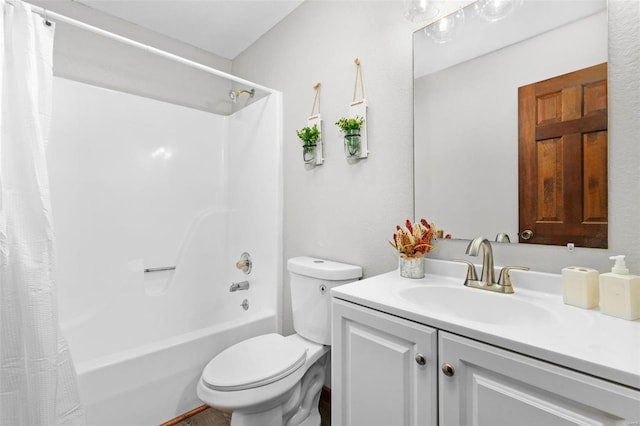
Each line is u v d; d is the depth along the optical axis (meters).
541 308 0.85
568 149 0.95
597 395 0.55
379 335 0.92
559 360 0.59
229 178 2.42
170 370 1.51
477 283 1.04
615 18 0.87
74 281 1.79
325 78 1.72
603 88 0.89
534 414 0.62
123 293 1.93
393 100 1.39
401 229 1.25
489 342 0.69
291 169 1.94
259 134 2.13
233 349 1.40
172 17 2.06
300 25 1.90
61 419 1.12
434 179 1.25
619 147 0.86
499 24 1.09
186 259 2.19
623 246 0.85
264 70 2.21
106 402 1.32
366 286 1.08
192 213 2.28
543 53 1.00
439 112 1.24
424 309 0.85
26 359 1.06
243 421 1.21
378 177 1.45
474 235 1.15
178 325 2.11
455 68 1.20
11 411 1.03
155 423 1.46
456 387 0.74
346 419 1.02
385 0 1.43
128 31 2.11
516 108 1.05
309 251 1.81
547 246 0.99
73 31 1.90
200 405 1.62
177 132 2.23
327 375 1.70
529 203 1.03
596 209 0.90
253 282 2.15
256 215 2.14
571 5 0.95
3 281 1.05
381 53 1.44
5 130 1.11
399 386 0.85
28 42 1.17
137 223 2.03
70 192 1.80
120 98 2.00
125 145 2.01
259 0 1.88
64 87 1.80
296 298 1.60
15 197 1.09
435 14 1.20
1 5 1.10
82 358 1.74
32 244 1.10
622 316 0.76
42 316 1.09
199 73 2.45
